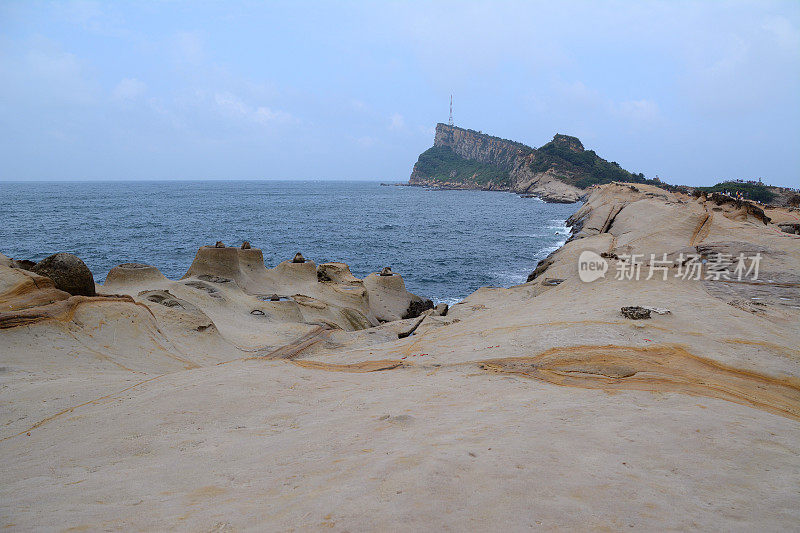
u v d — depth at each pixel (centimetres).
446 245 7419
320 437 591
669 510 356
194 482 452
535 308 1797
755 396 885
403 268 5647
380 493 371
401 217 12012
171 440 626
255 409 771
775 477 442
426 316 2703
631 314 1422
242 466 495
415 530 309
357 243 7550
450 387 921
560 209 14838
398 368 1172
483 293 3403
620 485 402
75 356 1227
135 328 1506
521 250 6931
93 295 1606
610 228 7262
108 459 568
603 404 733
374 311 3556
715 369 1034
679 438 550
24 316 1234
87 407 816
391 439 551
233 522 339
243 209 13788
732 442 540
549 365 1070
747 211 4706
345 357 1419
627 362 1054
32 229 7894
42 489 459
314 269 3753
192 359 1548
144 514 365
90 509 383
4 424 756
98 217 10306
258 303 2642
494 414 678
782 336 1277
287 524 328
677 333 1270
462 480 396
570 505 355
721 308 1526
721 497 390
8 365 1069
